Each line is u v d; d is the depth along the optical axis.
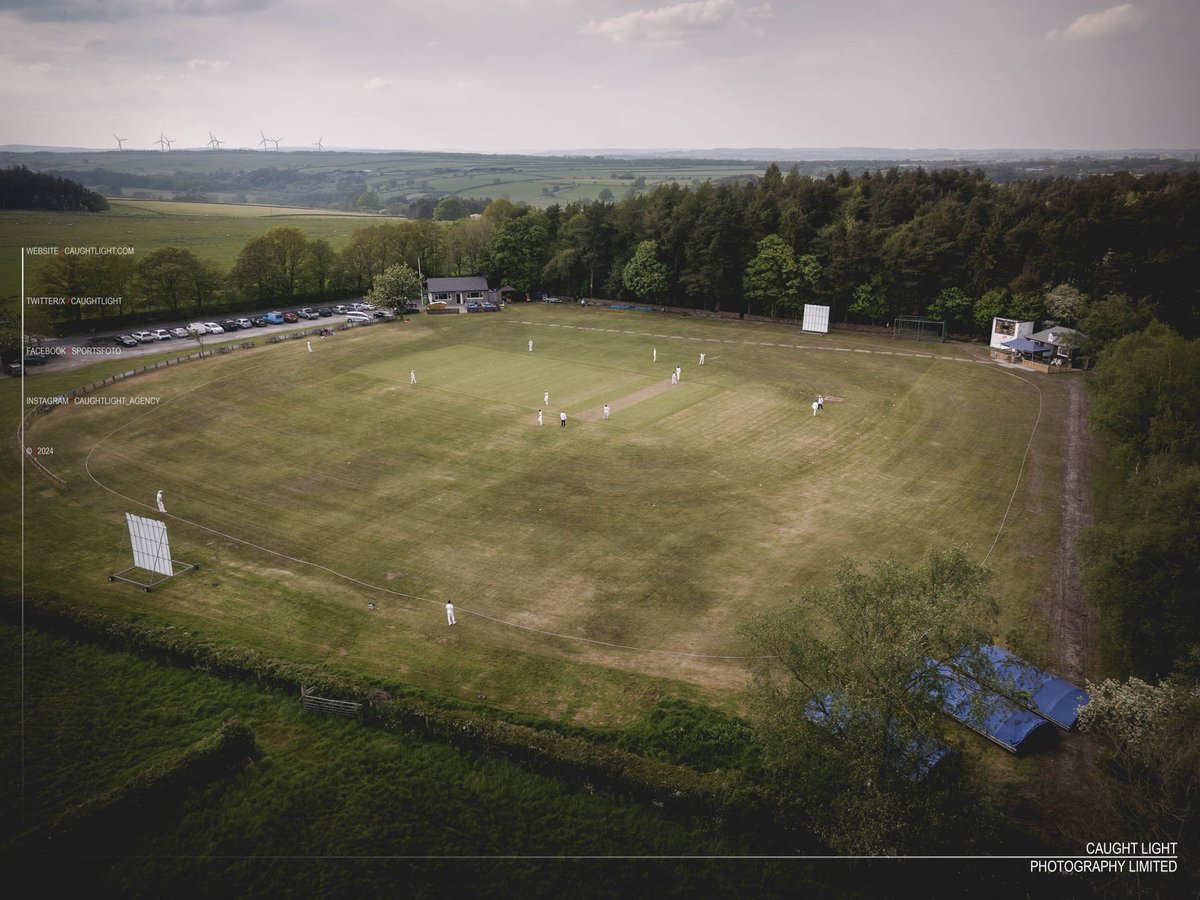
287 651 36.62
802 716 26.52
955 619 25.22
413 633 38.31
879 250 104.19
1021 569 43.62
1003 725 30.64
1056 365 84.06
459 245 140.50
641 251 120.75
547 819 27.89
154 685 34.72
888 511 51.19
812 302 112.19
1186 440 44.38
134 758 30.50
